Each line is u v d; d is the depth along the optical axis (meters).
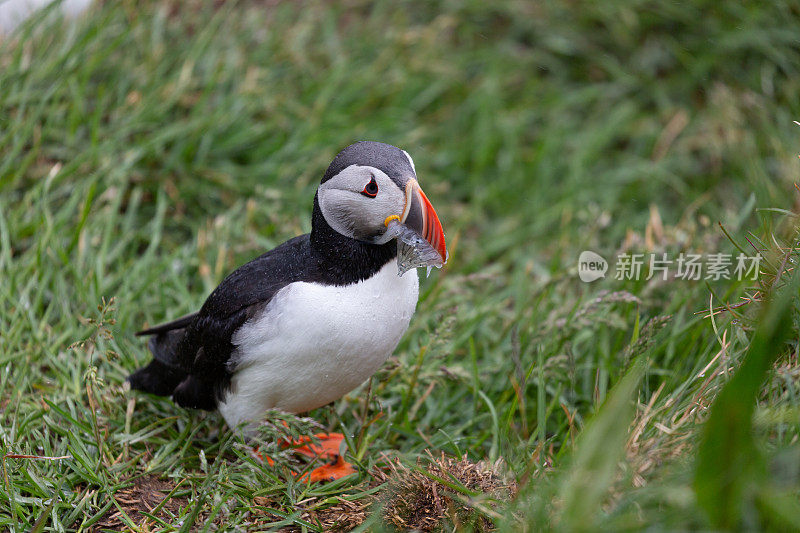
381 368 6.61
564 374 6.89
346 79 10.47
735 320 5.62
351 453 5.98
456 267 9.23
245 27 10.51
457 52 11.38
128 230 8.52
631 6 11.14
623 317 7.19
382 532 5.09
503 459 5.75
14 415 6.20
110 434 6.27
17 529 5.22
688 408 5.11
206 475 5.57
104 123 9.34
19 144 8.46
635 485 4.53
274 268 5.68
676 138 10.61
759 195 8.28
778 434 4.63
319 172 9.71
